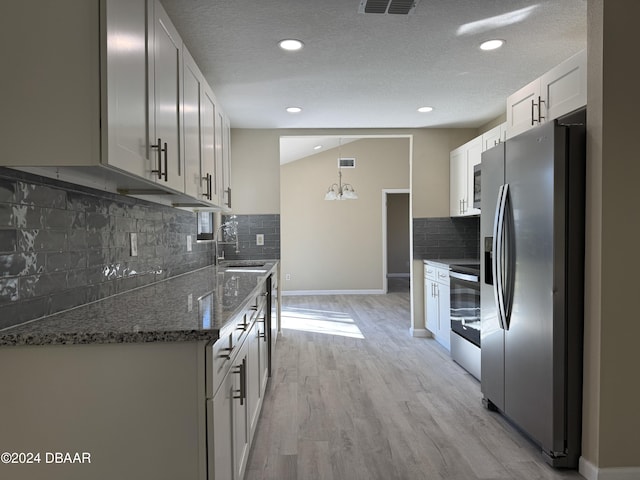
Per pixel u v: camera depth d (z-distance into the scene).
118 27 1.38
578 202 2.20
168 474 1.35
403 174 8.90
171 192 2.15
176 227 3.20
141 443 1.35
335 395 3.25
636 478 2.08
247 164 4.96
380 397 3.21
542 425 2.30
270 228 4.98
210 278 2.96
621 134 2.08
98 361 1.34
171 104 1.93
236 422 1.80
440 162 5.09
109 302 1.90
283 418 2.84
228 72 3.21
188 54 2.23
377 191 8.89
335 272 8.83
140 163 1.55
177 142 2.03
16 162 1.29
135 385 1.34
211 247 4.47
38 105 1.29
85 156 1.30
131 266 2.34
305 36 2.64
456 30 2.59
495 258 2.67
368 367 3.94
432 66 3.14
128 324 1.42
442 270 4.46
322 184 8.84
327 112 4.31
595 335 2.11
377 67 3.15
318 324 5.85
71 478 1.34
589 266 2.15
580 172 2.20
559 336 2.20
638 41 2.08
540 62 3.08
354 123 4.78
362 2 2.26
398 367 3.94
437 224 5.12
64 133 1.29
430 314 4.91
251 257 4.98
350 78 3.36
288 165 8.81
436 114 4.44
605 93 2.08
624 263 2.08
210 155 2.79
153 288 2.41
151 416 1.35
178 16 2.38
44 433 1.33
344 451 2.41
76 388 1.33
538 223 2.32
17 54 1.29
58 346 1.33
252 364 2.36
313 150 8.31
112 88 1.33
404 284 10.20
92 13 1.29
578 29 2.59
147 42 1.63
